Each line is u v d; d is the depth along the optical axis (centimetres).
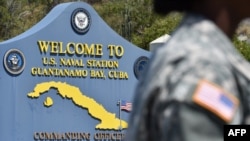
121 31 5281
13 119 2606
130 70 2905
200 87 274
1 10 5759
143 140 290
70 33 2773
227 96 276
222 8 307
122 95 2875
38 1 6131
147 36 4178
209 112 271
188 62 281
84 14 2806
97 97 2819
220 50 289
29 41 2662
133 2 5241
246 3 308
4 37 5741
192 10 311
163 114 277
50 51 2720
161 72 288
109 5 5541
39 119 2661
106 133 2816
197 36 293
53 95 2708
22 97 2628
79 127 2758
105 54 2859
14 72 2614
